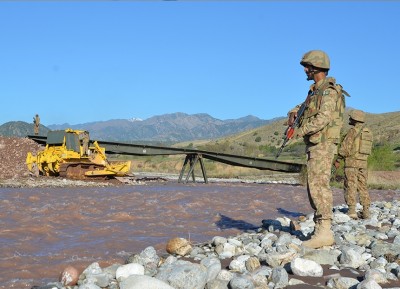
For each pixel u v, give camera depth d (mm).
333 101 7547
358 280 5762
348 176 12297
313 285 5570
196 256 7297
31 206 13492
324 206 7711
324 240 7684
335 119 7664
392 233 9484
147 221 11477
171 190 21594
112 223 10977
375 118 118125
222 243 8062
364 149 12195
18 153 29406
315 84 7785
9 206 13289
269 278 5730
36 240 8656
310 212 14742
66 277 5703
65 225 10438
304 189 24766
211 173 47031
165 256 7449
